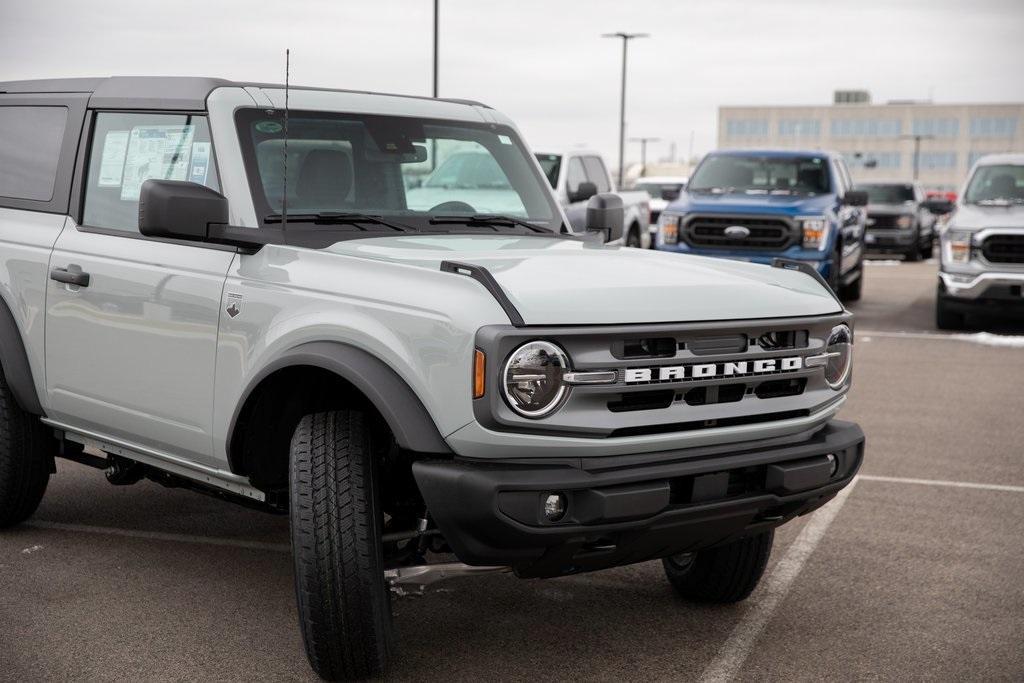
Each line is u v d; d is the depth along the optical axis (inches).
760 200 575.5
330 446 142.9
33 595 181.0
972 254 532.7
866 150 6225.4
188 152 177.5
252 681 150.7
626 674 155.8
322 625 141.7
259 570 195.8
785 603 185.9
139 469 197.2
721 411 146.6
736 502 145.3
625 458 139.3
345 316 144.6
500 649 163.9
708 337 144.7
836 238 577.3
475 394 131.3
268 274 157.6
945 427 327.6
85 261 185.6
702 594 183.0
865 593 191.0
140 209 158.2
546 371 133.2
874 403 363.6
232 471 163.5
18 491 206.4
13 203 207.9
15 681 148.7
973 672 158.9
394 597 180.7
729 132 6348.4
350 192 181.9
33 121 210.5
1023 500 250.8
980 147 6077.8
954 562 207.6
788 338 153.7
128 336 177.2
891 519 234.7
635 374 138.3
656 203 1182.3
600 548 139.9
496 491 130.3
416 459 141.3
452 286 137.3
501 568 147.9
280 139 177.0
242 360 157.6
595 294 141.6
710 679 154.7
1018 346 502.3
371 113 190.4
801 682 154.4
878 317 613.0
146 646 161.8
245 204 168.1
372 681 150.8
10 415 202.5
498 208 200.4
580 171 634.8
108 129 193.9
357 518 140.6
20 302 198.4
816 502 159.2
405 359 137.3
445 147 198.4
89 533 214.8
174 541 211.2
